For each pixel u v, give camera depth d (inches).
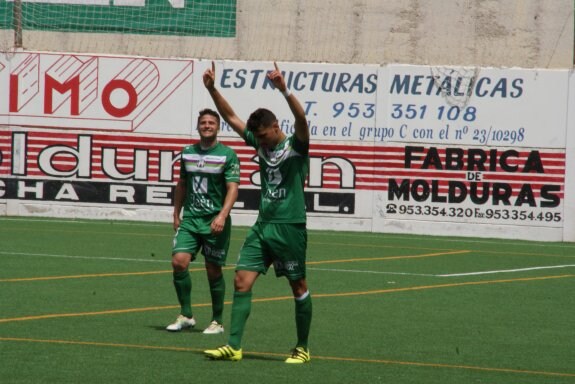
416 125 3221.0
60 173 3326.8
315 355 1232.2
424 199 3223.4
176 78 3294.8
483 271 2278.5
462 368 1175.6
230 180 1369.3
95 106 3314.5
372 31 3380.9
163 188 3307.1
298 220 1162.6
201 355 1200.8
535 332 1455.5
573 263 2522.1
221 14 3430.1
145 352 1209.4
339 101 3238.2
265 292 1807.3
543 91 3171.8
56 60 3316.9
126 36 3437.5
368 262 2399.1
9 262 2151.8
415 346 1315.2
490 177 3198.8
